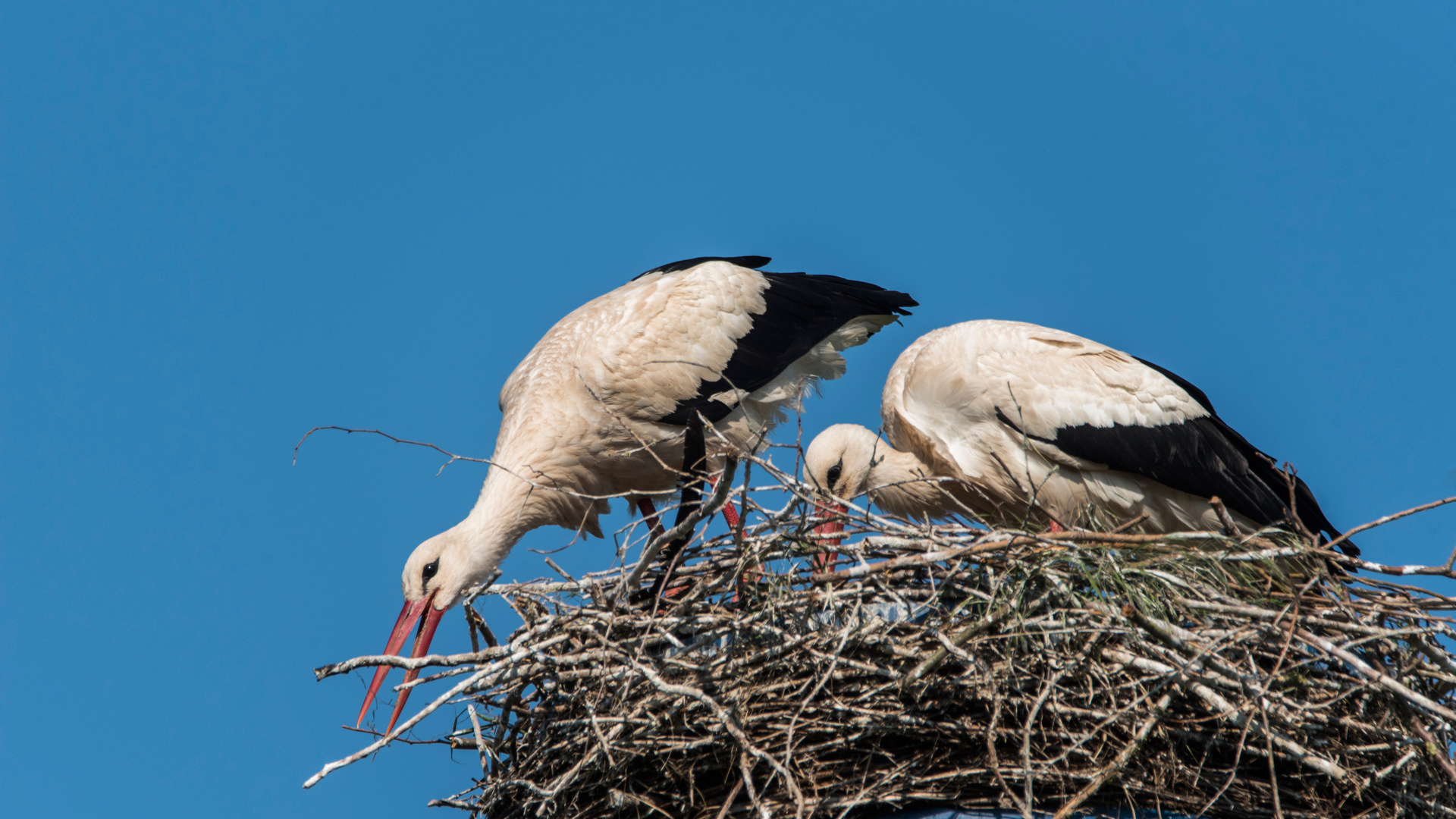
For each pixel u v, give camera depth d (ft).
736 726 30.68
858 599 33.68
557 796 34.58
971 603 33.40
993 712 32.04
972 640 32.53
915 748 33.76
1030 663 32.71
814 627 33.83
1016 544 33.50
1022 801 32.42
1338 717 32.55
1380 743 32.65
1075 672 32.53
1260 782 33.19
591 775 34.55
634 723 32.99
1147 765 32.55
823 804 32.68
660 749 33.24
